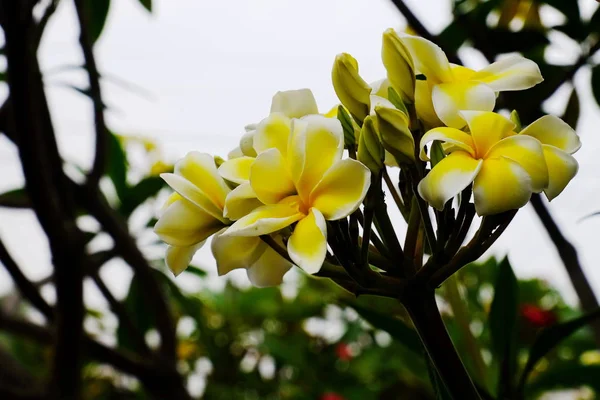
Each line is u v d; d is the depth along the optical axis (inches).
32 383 36.1
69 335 31.6
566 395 48.0
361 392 58.2
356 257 17.5
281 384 64.4
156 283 39.1
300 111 20.0
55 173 33.5
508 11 34.3
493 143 17.5
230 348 66.5
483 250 17.4
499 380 24.7
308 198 17.7
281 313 67.5
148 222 43.5
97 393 66.3
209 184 18.8
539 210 30.2
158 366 36.9
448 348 17.8
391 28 19.0
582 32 31.4
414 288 17.8
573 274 29.6
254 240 18.9
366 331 62.9
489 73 19.2
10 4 26.3
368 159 18.0
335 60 19.4
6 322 37.5
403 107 18.9
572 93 32.0
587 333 43.5
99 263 38.4
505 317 25.2
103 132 37.7
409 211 18.6
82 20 36.2
